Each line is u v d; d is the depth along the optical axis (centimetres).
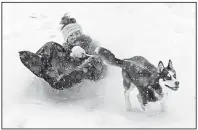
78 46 728
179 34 1007
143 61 699
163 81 621
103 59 709
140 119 639
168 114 659
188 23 1066
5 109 681
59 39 1042
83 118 640
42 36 1068
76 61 723
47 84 776
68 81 727
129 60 703
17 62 895
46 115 655
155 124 613
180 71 827
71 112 672
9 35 1077
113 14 1184
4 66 873
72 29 788
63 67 720
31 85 780
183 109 676
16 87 776
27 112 667
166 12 1145
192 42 962
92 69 743
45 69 715
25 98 736
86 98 746
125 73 689
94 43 791
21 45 1009
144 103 657
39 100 731
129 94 723
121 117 641
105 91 767
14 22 1173
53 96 754
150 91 641
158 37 997
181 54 905
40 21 1171
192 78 796
